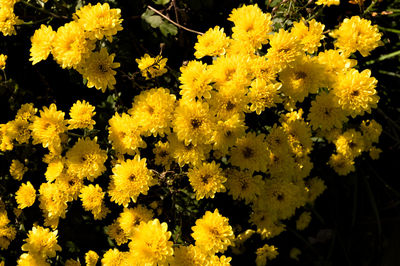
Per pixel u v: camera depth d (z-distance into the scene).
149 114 0.95
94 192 0.99
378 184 1.24
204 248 0.95
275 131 1.00
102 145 1.02
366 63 1.13
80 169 0.97
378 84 1.15
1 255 1.08
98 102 1.07
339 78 0.97
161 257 0.94
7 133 1.01
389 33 1.16
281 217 1.09
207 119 0.94
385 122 1.18
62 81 1.07
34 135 0.98
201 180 0.97
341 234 1.24
